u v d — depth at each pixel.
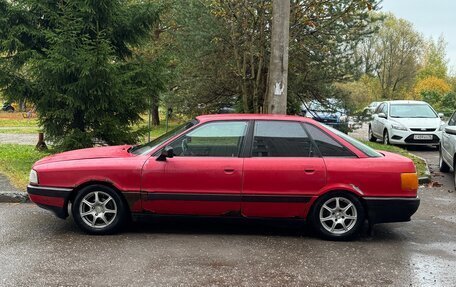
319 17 12.84
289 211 6.00
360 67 14.70
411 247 5.84
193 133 6.16
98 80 9.91
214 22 13.50
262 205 5.96
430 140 16.31
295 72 14.55
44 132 10.93
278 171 5.94
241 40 13.41
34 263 5.04
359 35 14.05
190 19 14.07
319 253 5.54
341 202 6.03
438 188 9.86
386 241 6.08
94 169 6.02
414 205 6.00
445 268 5.09
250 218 6.04
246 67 13.98
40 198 6.12
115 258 5.23
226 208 5.98
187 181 5.96
